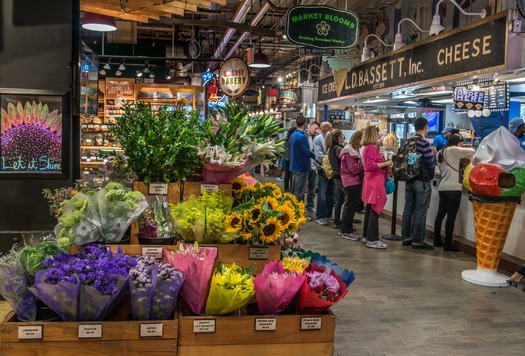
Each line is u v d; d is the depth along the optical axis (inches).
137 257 103.5
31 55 188.4
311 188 390.0
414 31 397.1
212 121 141.0
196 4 247.8
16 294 91.8
